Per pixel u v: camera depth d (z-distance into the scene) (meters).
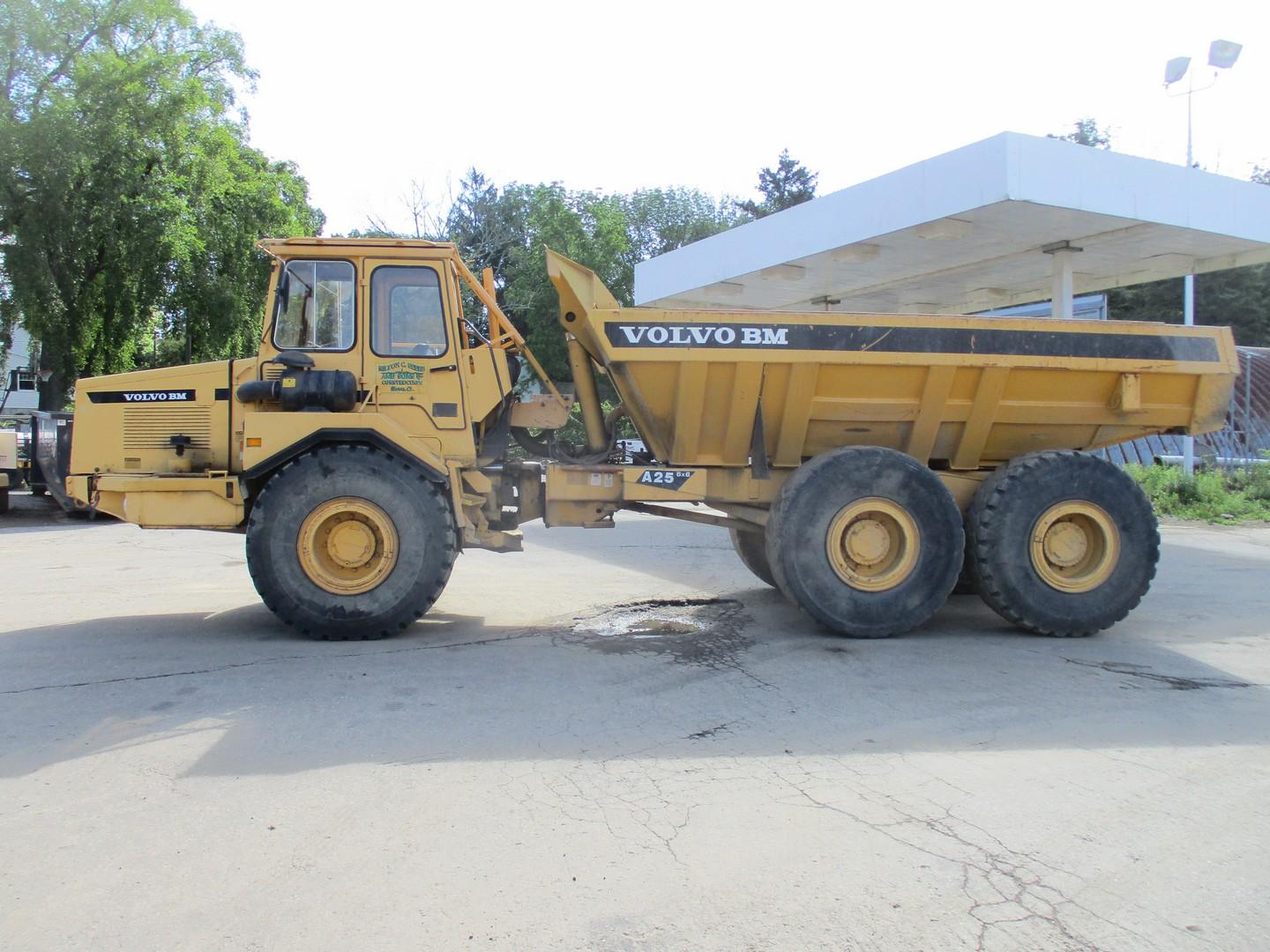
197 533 15.49
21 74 21.91
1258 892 3.22
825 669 6.08
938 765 4.36
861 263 15.89
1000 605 7.11
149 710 5.07
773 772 4.25
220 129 24.39
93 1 22.83
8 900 3.11
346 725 4.85
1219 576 10.16
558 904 3.09
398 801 3.89
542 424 7.85
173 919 2.99
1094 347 7.34
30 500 21.52
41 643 6.69
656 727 4.87
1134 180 12.85
